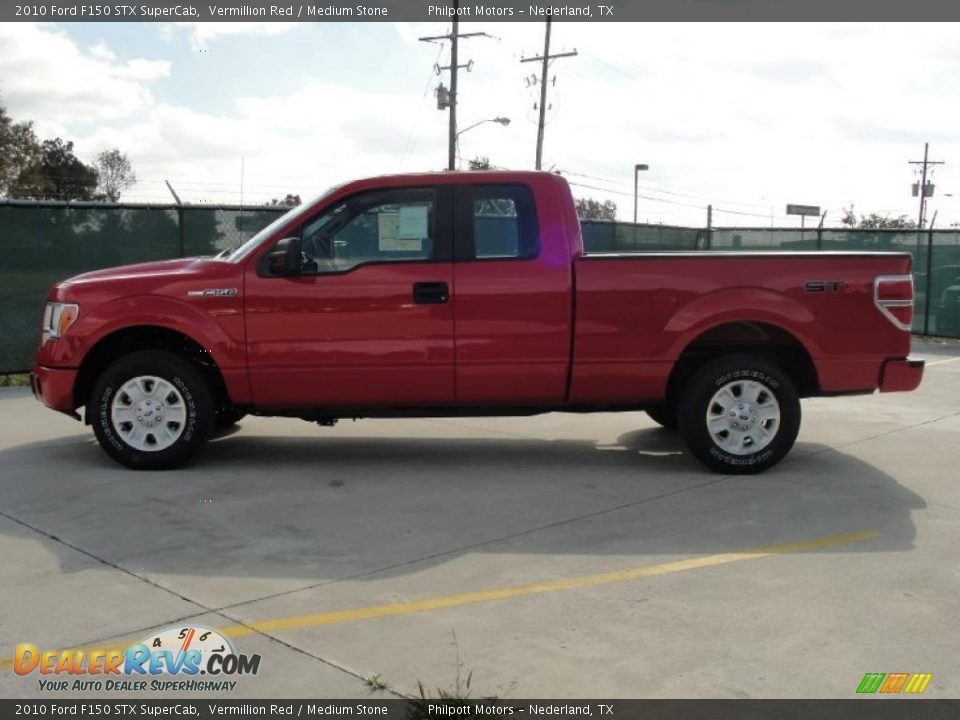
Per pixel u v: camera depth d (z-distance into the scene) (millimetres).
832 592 4477
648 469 6996
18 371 11539
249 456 7391
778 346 7055
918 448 7789
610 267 6617
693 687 3518
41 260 11570
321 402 6738
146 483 6500
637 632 4012
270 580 4641
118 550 5090
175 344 7082
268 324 6609
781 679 3582
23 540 5254
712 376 6680
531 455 7477
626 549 5125
